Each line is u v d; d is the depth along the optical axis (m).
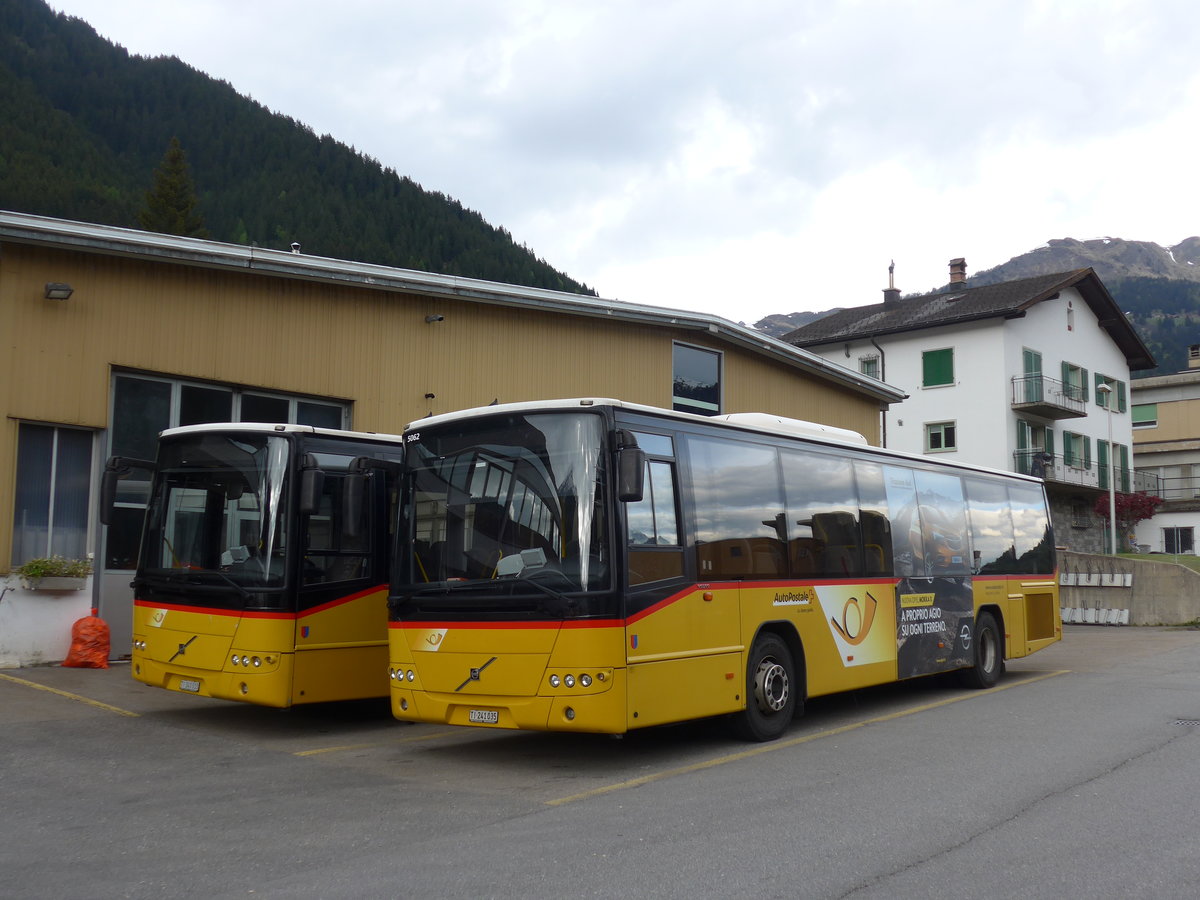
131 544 15.36
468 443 9.41
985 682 15.06
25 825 7.16
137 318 15.34
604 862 6.13
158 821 7.26
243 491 10.91
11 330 14.19
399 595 9.38
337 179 135.38
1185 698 13.36
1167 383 66.25
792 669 11.02
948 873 5.87
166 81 153.12
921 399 48.88
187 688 10.80
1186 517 59.34
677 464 9.67
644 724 8.76
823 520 11.80
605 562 8.64
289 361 16.98
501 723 8.70
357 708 12.86
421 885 5.73
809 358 26.98
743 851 6.34
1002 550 16.03
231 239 115.44
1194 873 5.85
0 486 14.01
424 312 18.91
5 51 146.25
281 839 6.76
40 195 85.00
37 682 13.21
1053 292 47.97
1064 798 7.69
